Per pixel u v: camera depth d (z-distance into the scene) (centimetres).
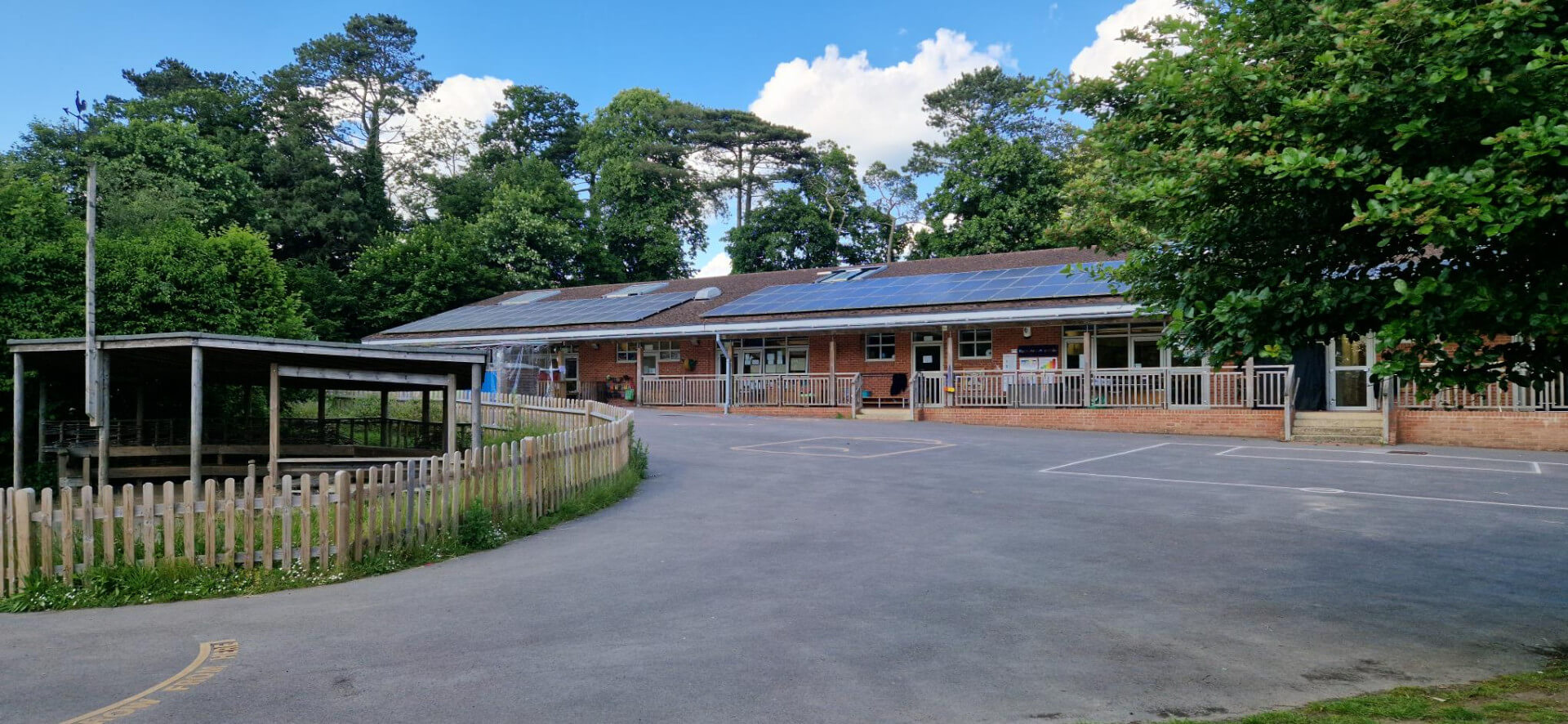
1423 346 489
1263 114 541
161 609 707
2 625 662
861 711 468
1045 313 2447
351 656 570
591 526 1066
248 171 4994
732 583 761
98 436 1377
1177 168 555
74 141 3950
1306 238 549
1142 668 538
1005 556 862
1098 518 1066
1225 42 587
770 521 1065
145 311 1602
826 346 3077
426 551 902
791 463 1634
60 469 1356
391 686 509
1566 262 461
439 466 945
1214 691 499
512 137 6644
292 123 5203
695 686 506
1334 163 462
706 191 6294
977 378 2595
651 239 5797
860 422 2591
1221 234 571
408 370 1335
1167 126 603
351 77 5812
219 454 1493
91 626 656
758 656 561
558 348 3619
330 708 476
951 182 4281
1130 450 1822
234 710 475
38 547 760
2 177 1714
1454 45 450
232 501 790
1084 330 2616
